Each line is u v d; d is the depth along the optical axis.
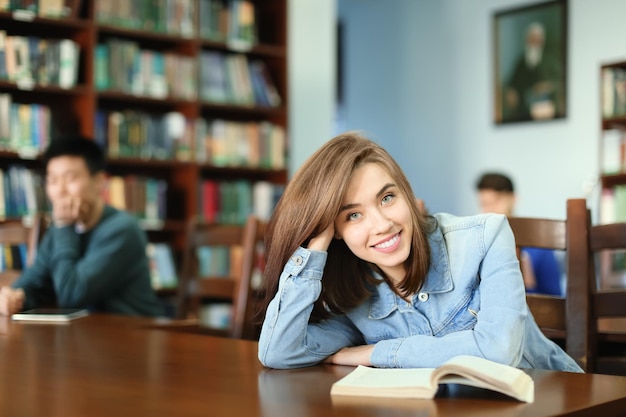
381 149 1.48
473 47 6.66
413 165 7.11
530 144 6.27
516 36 6.36
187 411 1.09
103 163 3.09
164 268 4.74
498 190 4.23
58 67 4.41
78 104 4.54
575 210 1.88
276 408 1.10
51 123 4.39
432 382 1.16
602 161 5.05
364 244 1.46
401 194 1.47
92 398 1.19
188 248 3.08
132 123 4.63
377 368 1.42
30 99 4.54
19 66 4.29
